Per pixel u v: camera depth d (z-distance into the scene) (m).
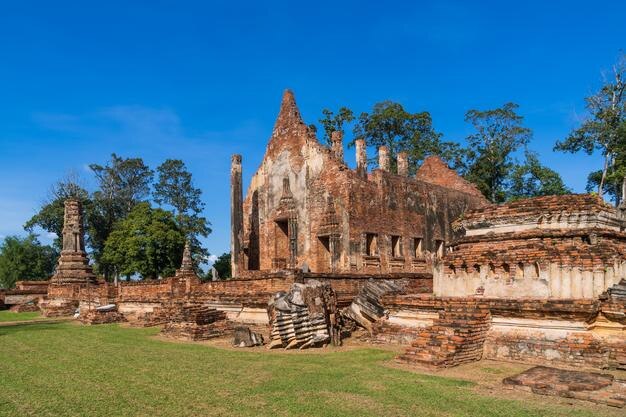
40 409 9.86
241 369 13.24
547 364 13.09
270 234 34.25
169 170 66.06
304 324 16.80
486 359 13.98
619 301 12.56
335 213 30.44
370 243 31.67
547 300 13.33
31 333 22.97
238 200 33.44
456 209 39.09
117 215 68.81
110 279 67.69
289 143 33.72
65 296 40.06
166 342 19.11
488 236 16.39
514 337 13.81
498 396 10.07
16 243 67.88
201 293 24.64
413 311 16.83
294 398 10.17
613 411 8.98
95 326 26.50
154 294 29.52
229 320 22.72
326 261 31.45
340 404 9.70
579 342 12.78
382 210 32.31
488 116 51.59
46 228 66.75
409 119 53.00
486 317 14.34
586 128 41.09
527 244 15.22
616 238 15.26
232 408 9.59
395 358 13.88
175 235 52.72
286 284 21.20
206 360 14.73
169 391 10.98
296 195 32.75
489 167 51.56
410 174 52.44
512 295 14.62
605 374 11.05
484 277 15.30
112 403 10.16
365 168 32.12
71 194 66.50
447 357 12.98
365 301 19.72
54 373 13.24
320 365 13.59
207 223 63.69
